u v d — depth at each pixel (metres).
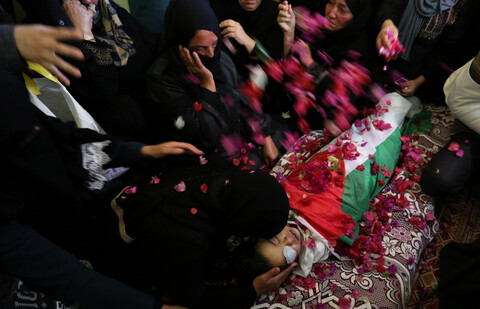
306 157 1.72
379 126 1.65
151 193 1.11
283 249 1.17
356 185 1.43
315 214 1.34
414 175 1.65
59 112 1.18
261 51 1.83
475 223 1.64
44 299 1.00
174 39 1.48
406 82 1.87
